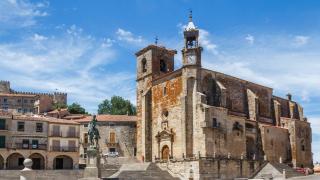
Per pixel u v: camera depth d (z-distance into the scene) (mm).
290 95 113500
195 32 85875
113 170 77000
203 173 73250
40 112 139125
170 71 95812
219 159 76062
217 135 80812
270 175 76188
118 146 109812
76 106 152000
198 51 85312
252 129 90562
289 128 97250
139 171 73875
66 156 91688
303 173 82125
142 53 98688
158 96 91812
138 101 97438
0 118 86250
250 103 95875
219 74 90938
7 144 85688
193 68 84375
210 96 87562
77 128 93875
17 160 87188
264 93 102438
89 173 62000
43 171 67562
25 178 62750
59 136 91250
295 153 95125
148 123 92375
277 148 93438
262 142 91062
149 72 95375
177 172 76750
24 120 88438
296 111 111500
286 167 83125
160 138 89062
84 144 108125
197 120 81188
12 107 151500
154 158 89188
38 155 89000
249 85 98688
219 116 82188
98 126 110188
